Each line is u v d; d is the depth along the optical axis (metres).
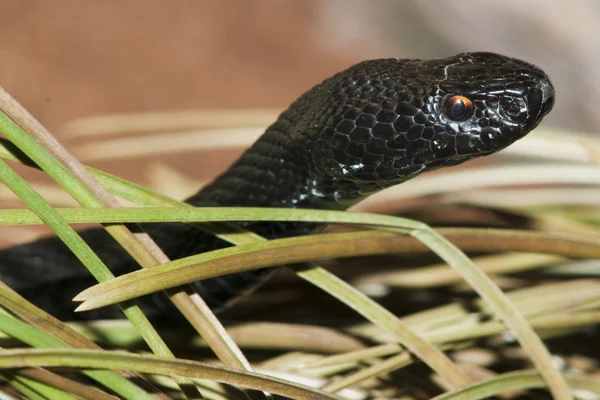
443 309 0.58
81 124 0.73
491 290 0.56
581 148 0.60
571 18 0.89
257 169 0.58
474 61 0.58
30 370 0.53
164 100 0.81
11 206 0.63
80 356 0.53
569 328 0.58
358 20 0.99
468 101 0.57
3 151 0.55
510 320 0.56
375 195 0.60
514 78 0.57
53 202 0.61
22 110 0.54
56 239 0.59
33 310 0.54
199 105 0.81
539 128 0.60
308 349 0.57
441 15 0.94
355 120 0.58
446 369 0.56
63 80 0.80
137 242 0.54
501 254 0.60
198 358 0.57
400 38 0.97
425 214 0.61
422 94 0.57
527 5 0.90
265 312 0.59
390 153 0.58
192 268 0.54
